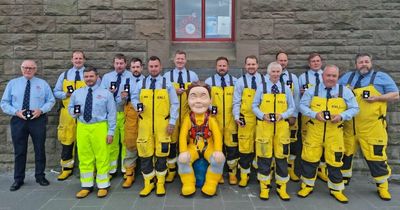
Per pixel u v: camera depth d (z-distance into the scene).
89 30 6.18
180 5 6.50
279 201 4.86
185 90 5.50
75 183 5.64
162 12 6.15
